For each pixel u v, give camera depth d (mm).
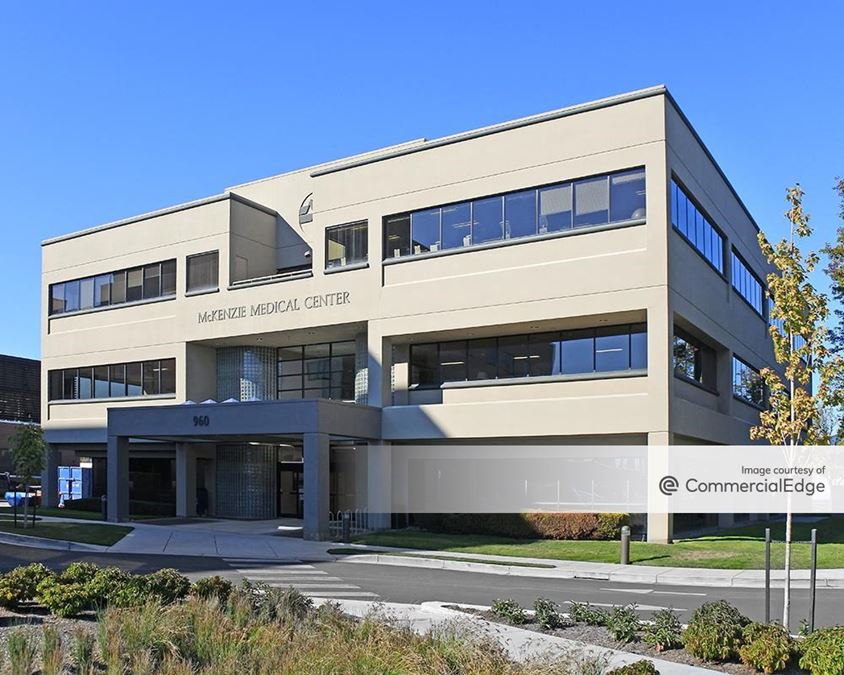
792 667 8914
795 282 11320
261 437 31562
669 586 17906
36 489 41250
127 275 38188
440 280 29016
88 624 9914
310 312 31938
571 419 26641
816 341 11336
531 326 27938
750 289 39281
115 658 7516
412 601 15062
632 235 25641
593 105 26594
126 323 37781
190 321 35375
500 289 27766
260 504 34938
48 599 10445
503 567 20297
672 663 9148
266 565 21109
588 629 10844
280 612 9891
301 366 35688
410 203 30000
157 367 36656
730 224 34625
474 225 28672
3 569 19016
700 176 29766
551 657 8578
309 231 36031
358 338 33000
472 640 8781
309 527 26516
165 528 29703
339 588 16875
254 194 37719
